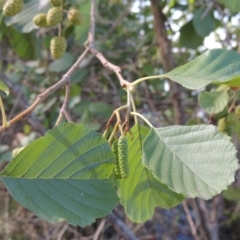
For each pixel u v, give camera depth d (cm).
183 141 22
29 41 49
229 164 20
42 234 83
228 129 32
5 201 80
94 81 68
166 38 52
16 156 20
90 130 21
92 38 29
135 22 80
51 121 63
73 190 21
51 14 33
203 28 50
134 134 24
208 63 22
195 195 20
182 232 81
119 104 62
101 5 76
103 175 21
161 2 52
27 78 65
